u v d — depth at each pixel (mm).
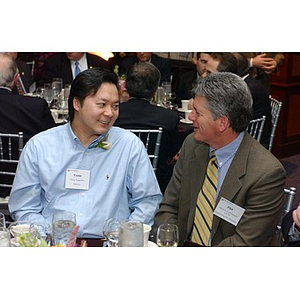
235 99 2023
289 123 5574
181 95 5125
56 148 2201
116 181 2225
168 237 1873
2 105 3031
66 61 4910
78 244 1996
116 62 5812
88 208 2188
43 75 4996
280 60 4871
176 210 2354
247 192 2068
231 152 2111
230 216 2092
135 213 2275
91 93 2090
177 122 3230
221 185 2117
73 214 1988
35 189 2240
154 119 3170
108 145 2197
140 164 2264
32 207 2258
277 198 2072
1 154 3035
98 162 2201
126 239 1773
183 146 2332
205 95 2045
